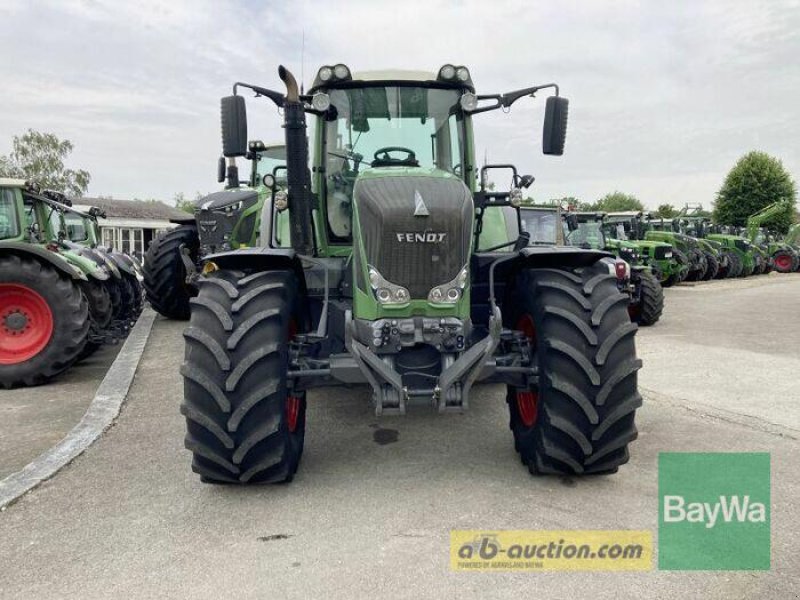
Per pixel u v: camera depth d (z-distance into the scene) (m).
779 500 3.17
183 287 9.10
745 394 5.32
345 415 4.69
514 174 4.43
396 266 3.15
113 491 3.31
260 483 3.28
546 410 3.23
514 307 3.74
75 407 5.07
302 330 3.78
